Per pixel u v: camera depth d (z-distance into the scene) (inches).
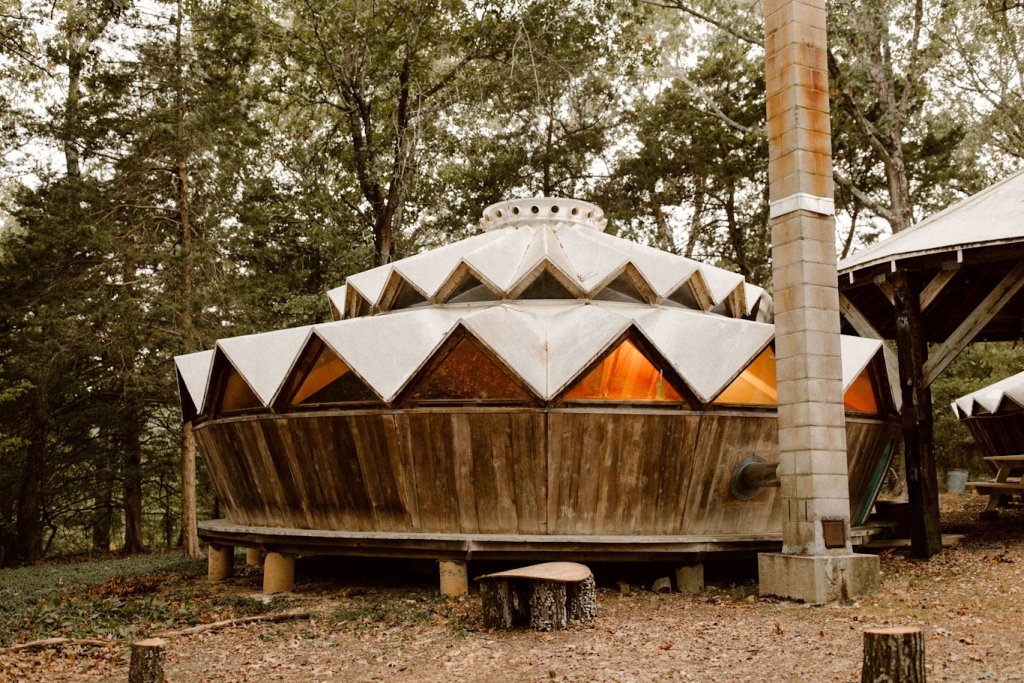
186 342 870.4
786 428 457.4
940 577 468.1
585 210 703.1
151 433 1147.3
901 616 381.4
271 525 583.5
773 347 551.2
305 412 531.5
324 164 1257.4
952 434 1229.7
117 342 861.2
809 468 439.5
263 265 1214.9
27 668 366.9
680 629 382.6
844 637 347.9
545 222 682.2
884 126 1043.9
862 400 581.6
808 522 438.0
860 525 584.1
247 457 585.3
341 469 527.5
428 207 1375.5
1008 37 1013.2
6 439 945.5
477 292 601.6
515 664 332.2
